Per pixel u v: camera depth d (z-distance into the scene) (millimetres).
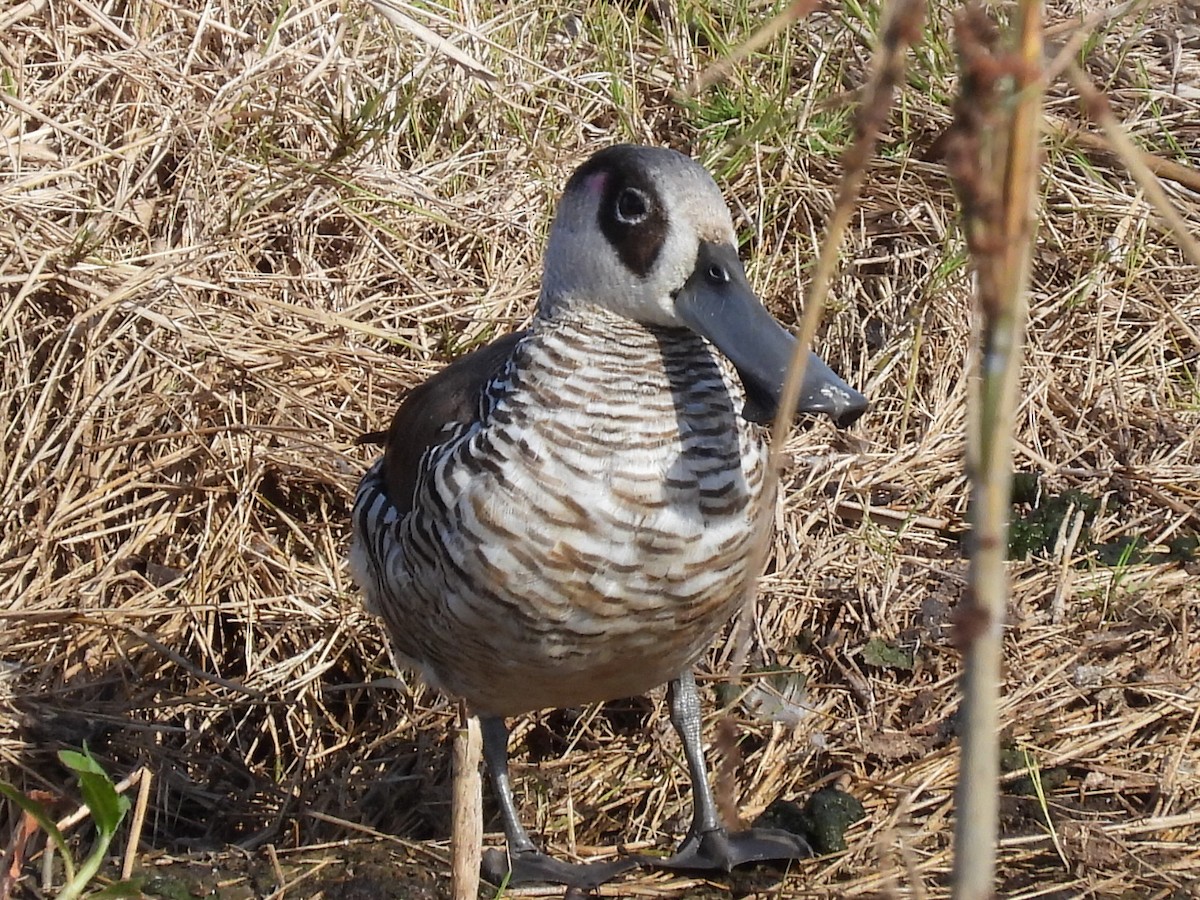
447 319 11016
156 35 11633
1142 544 9523
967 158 3150
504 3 12969
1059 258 11117
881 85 3299
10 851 5637
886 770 8148
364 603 9250
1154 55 12555
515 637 6602
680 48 12438
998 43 3568
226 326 10344
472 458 6504
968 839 3605
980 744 3584
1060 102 11930
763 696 8711
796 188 11445
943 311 10664
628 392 6445
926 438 10164
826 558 9461
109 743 8773
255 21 12039
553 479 6352
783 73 11750
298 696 9047
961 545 9680
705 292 6492
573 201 6715
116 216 10617
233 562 9594
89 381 9742
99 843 5211
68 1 11383
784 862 7465
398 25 10609
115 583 9523
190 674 9289
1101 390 10492
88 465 9672
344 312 10719
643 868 7496
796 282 11055
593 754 8711
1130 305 10930
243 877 7543
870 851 7449
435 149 11977
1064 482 9977
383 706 9250
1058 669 8469
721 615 6852
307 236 11117
